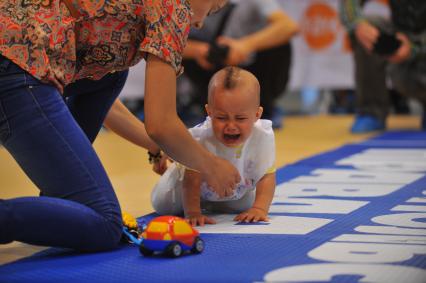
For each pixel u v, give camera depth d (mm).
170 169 2709
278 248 2088
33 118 2100
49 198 2025
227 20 6160
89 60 2262
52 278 1830
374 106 6363
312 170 4008
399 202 2912
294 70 7840
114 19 2170
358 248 2072
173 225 2025
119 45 2229
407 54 5711
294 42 7805
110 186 2166
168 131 2111
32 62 2109
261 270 1842
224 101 2443
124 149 5520
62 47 2145
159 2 2109
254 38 6160
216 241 2209
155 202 2762
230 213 2756
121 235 2191
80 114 2627
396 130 6441
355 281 1725
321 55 7832
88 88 2564
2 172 4355
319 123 7371
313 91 8648
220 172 2268
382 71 6250
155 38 2100
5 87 2104
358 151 4922
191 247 2035
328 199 3010
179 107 7375
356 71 6320
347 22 5934
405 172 3873
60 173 2098
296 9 7797
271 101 6691
